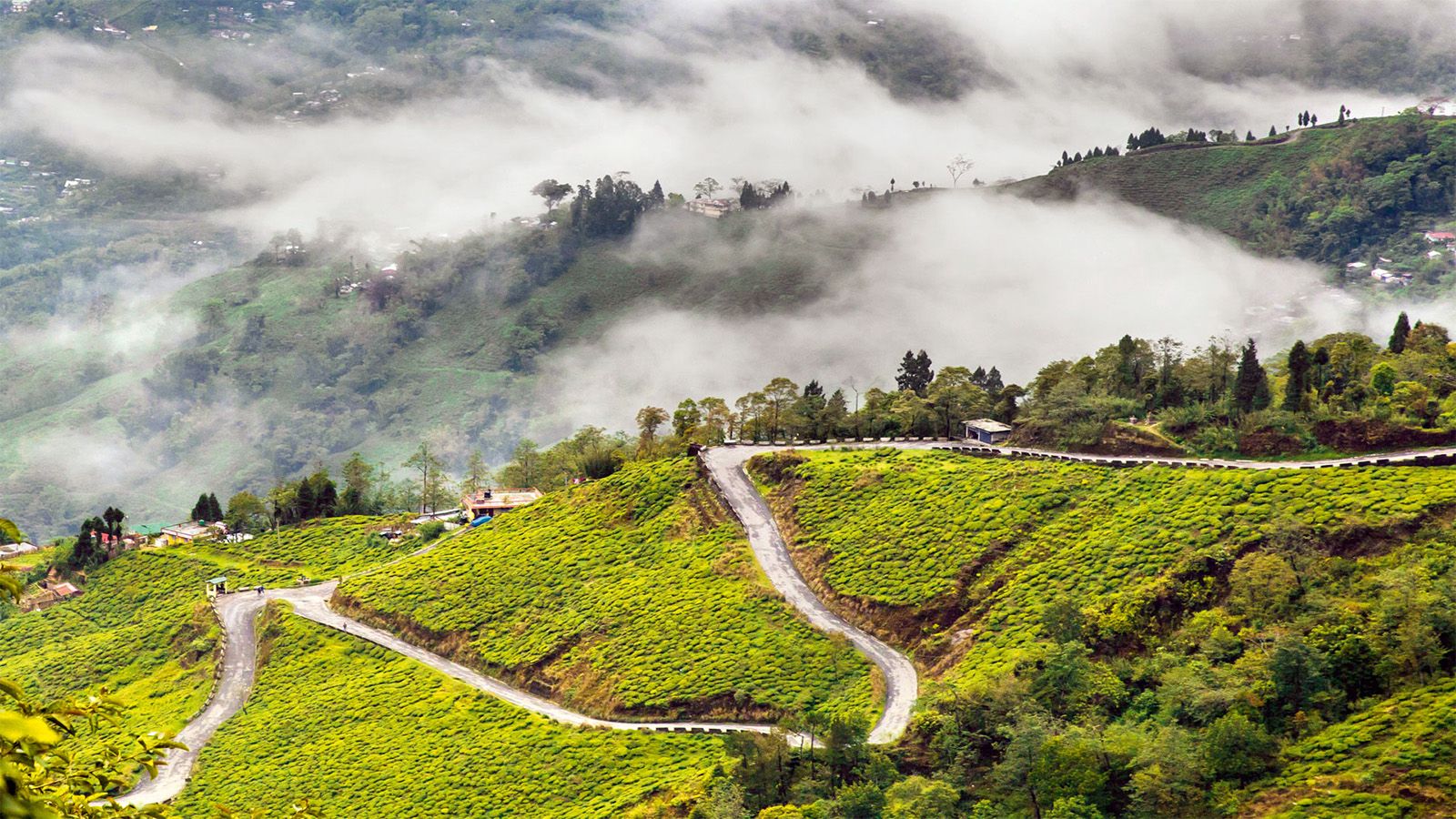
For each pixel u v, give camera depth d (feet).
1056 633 524.11
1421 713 429.79
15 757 93.25
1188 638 503.61
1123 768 440.45
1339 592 500.33
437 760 593.01
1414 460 579.89
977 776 463.83
